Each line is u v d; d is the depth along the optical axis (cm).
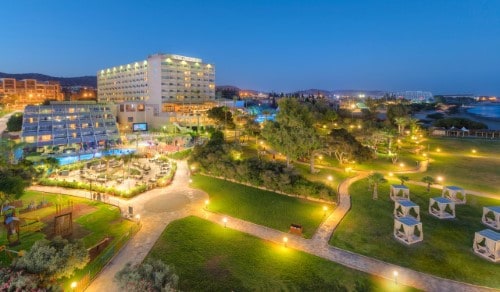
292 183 4312
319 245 2861
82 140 8306
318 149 5578
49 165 5444
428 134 10500
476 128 11075
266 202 3959
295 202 3959
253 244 2867
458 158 6869
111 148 8094
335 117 11250
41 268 1798
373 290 2214
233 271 2439
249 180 4669
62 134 8100
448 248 2808
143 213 3628
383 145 8119
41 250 1864
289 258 2627
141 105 12544
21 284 1594
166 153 7575
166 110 14275
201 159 5419
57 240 2073
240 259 2611
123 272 1730
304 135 5016
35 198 4125
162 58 15362
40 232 3086
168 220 3422
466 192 4419
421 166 6072
